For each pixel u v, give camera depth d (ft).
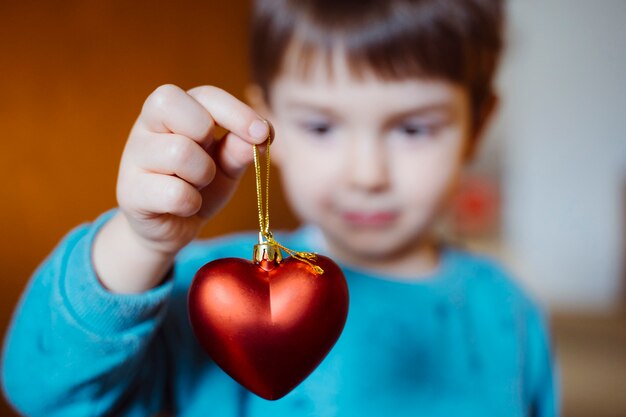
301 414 1.47
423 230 1.56
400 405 1.50
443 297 1.63
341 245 1.57
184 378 1.42
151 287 1.17
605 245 6.39
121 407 1.28
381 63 1.43
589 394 3.91
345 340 1.53
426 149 1.50
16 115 2.79
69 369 1.14
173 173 1.04
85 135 2.85
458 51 1.49
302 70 1.47
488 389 1.58
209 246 1.66
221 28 3.04
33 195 2.82
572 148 6.41
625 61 6.25
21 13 2.77
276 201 3.16
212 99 1.07
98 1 2.84
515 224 6.56
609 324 5.57
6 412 2.33
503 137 6.44
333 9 1.45
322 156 1.49
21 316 1.22
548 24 6.33
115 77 2.87
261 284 1.00
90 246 1.16
